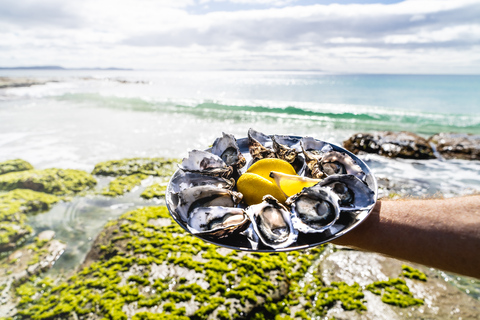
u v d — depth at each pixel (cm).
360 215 29
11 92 497
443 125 268
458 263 25
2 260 86
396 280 69
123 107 351
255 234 30
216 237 30
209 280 69
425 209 29
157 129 241
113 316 60
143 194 121
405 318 60
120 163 154
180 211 34
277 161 41
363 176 39
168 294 65
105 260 80
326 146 47
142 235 87
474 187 128
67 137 216
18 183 127
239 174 45
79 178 135
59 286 72
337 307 63
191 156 46
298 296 67
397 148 171
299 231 30
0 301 70
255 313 62
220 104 365
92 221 104
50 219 107
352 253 79
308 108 334
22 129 241
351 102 501
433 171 148
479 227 25
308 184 37
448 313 61
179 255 77
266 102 387
